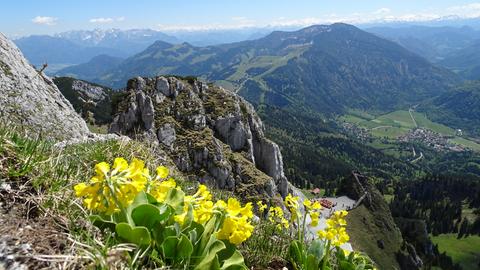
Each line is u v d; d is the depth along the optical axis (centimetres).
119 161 332
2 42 1534
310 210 566
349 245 802
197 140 6103
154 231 351
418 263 12381
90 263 294
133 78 6969
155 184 392
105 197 319
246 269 351
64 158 553
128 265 306
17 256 283
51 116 1438
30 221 333
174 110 6675
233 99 7381
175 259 337
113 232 333
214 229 368
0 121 503
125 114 6200
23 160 401
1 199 345
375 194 15100
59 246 309
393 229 13838
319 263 517
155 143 1005
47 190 385
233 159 6122
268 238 577
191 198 395
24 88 1434
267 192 5784
